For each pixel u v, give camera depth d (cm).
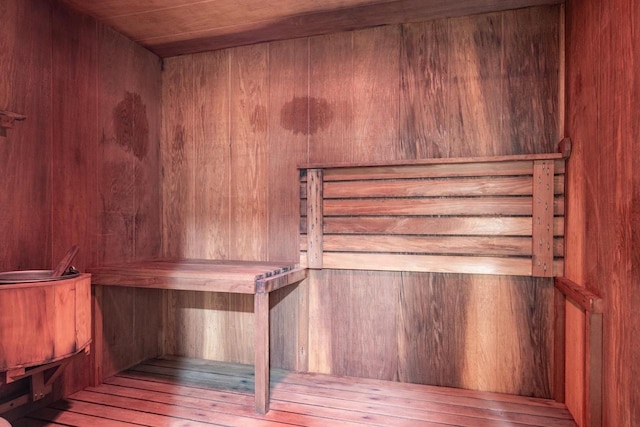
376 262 221
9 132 174
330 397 201
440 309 215
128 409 189
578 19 177
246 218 251
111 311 231
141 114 252
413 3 201
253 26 227
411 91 221
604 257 145
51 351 150
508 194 201
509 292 206
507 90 207
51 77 195
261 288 183
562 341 194
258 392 185
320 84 237
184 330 264
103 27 225
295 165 241
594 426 148
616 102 134
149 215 258
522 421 176
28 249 182
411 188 215
